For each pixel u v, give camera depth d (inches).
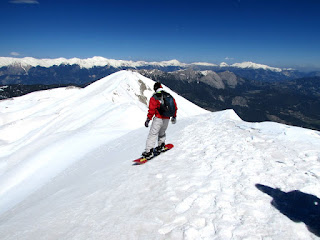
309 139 273.4
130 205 195.6
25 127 2539.4
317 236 128.6
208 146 324.5
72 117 2308.1
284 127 331.3
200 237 139.2
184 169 254.7
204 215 160.2
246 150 276.1
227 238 134.5
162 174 250.4
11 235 186.5
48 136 932.6
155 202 191.0
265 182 194.2
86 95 3403.1
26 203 394.3
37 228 186.7
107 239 153.2
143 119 1180.5
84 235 162.6
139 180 248.7
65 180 451.5
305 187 177.9
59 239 163.6
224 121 467.8
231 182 202.5
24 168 643.5
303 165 214.4
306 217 144.9
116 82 3713.1
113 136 829.2
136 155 400.2
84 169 478.0
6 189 566.6
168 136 484.7
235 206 164.7
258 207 161.0
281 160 233.5
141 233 153.9
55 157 678.5
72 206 219.0
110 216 182.4
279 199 167.9
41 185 518.6
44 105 4067.4
